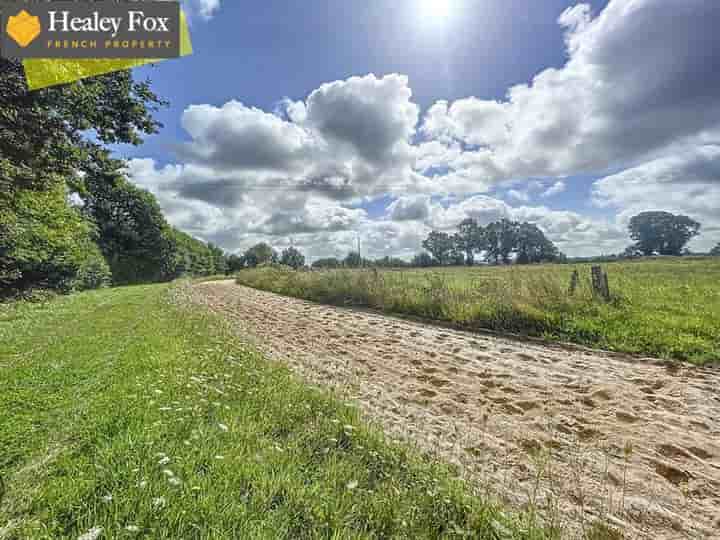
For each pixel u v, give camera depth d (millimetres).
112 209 36875
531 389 4012
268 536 1478
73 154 9070
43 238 14625
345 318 9203
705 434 2918
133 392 3133
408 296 9984
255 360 4672
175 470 1848
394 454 2363
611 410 3408
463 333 7016
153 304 11789
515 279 8461
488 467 2494
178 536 1437
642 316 6375
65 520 1526
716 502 2117
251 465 2004
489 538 1625
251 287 23578
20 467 2041
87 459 2020
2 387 3453
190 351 4898
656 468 2469
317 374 4645
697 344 4992
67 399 3158
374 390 4094
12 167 7961
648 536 1845
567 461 2582
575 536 1804
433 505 1824
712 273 17453
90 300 13531
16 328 7254
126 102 9852
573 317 6609
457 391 4027
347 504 1752
